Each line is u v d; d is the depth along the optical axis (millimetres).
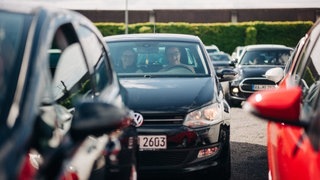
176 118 5938
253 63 15156
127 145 3855
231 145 8891
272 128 4320
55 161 2400
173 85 6582
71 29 3387
